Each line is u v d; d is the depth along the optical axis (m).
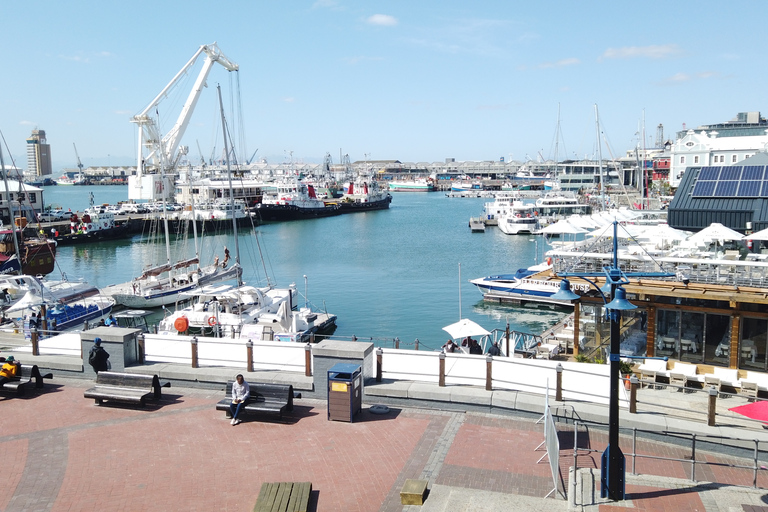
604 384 17.61
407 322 51.38
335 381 15.48
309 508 11.47
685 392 20.62
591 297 26.94
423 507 11.30
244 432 15.02
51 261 56.75
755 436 14.18
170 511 11.46
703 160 112.44
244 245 109.31
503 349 31.11
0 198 103.88
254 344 20.08
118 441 14.55
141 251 99.88
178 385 18.36
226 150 49.62
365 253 97.56
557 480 11.80
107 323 32.12
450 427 15.24
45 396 17.61
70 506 11.64
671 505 11.33
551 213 139.88
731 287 24.14
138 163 128.12
